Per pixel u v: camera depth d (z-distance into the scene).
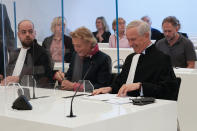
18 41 3.04
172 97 2.74
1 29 3.12
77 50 3.23
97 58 3.27
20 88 2.61
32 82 2.76
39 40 3.05
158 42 4.91
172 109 2.39
